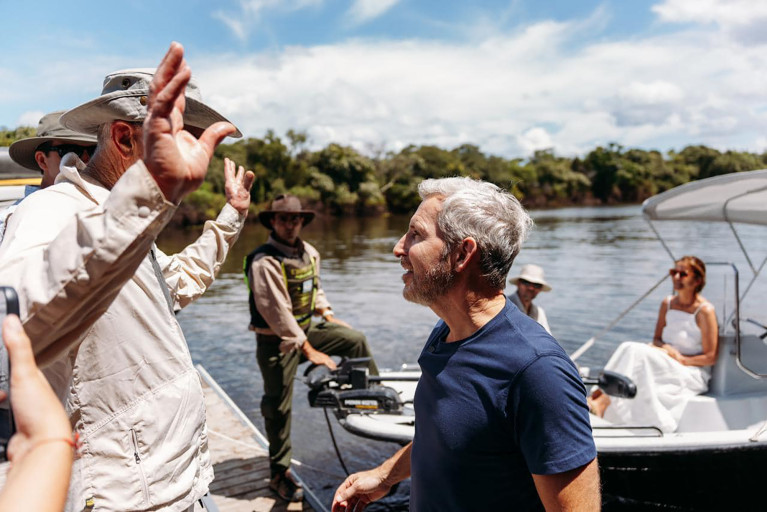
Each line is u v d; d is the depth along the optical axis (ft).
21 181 10.44
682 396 12.11
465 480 4.13
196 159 2.55
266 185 188.34
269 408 10.58
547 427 3.76
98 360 4.03
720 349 12.47
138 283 4.27
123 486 4.09
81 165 4.50
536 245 75.97
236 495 10.64
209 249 6.35
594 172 282.97
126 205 2.44
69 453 1.98
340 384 10.44
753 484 10.03
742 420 12.01
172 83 2.42
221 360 24.84
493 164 278.46
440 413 4.23
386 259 67.31
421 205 4.55
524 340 4.02
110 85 4.28
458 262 4.28
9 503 1.81
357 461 14.44
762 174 11.56
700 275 12.60
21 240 3.01
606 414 12.48
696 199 13.66
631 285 41.86
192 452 4.58
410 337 28.32
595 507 3.77
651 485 9.88
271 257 10.75
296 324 10.61
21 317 2.42
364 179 210.38
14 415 1.98
